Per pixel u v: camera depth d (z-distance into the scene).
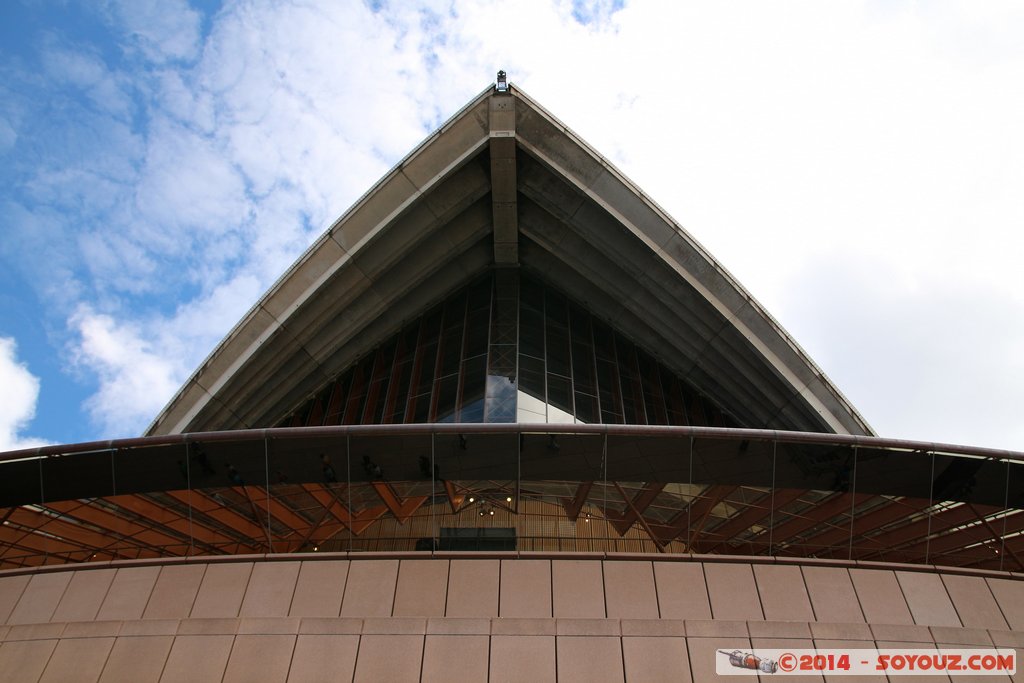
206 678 16.16
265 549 18.11
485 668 15.86
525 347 26.92
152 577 17.98
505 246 28.58
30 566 18.44
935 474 18.64
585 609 16.81
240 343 25.97
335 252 25.86
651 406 28.14
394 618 16.67
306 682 15.89
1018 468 18.69
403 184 25.53
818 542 18.06
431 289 29.61
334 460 18.36
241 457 18.58
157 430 25.67
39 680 16.48
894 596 17.59
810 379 26.31
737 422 29.09
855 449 18.58
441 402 25.47
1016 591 18.05
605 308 29.61
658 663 16.00
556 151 25.28
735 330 26.50
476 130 25.25
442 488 18.09
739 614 17.02
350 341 29.05
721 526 17.94
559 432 18.27
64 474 18.73
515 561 17.42
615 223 26.28
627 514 17.88
